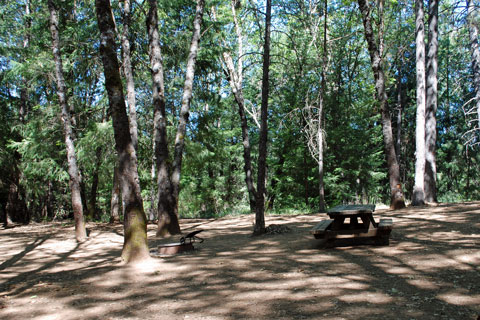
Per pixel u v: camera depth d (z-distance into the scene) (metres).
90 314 4.57
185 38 18.12
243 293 5.04
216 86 25.16
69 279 6.51
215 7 22.17
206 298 4.93
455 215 11.29
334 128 23.47
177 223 13.02
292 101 22.98
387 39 23.83
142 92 20.19
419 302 4.23
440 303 4.16
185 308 4.57
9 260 9.25
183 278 6.08
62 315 4.58
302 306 4.34
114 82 7.37
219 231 13.05
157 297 5.11
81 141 17.36
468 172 32.12
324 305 4.32
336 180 24.42
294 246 8.38
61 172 19.80
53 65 17.78
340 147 24.11
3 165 22.09
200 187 27.91
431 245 7.20
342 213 7.46
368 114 24.23
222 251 8.46
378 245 7.64
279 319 3.97
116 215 19.41
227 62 21.83
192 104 20.64
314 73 24.23
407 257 6.39
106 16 7.45
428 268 5.62
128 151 7.48
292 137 24.02
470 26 20.83
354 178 24.69
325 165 23.92
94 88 20.22
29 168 19.48
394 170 15.17
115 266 7.26
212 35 19.16
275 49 24.08
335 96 23.88
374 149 24.95
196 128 21.00
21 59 21.55
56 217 27.19
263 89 11.00
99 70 18.38
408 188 35.56
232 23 24.14
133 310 4.62
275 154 26.69
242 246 9.02
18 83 20.80
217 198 28.61
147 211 27.89
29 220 24.62
